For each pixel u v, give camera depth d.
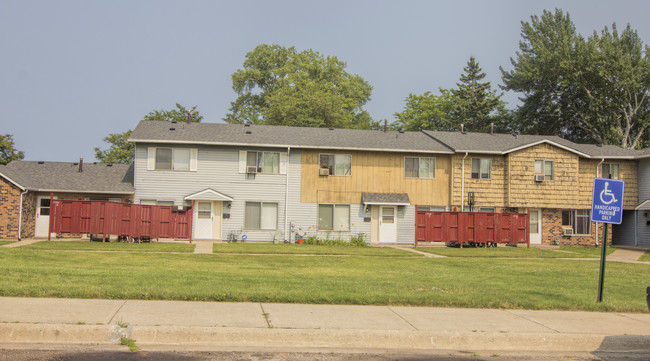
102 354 7.29
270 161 31.09
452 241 29.70
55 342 7.82
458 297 11.26
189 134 30.95
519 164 32.34
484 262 21.61
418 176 32.16
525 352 8.49
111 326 8.08
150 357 7.25
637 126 48.66
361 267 18.00
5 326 7.83
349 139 32.59
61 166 31.80
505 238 30.27
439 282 13.77
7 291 9.93
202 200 30.16
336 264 19.00
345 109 58.72
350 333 8.46
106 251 21.25
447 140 33.72
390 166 31.94
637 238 34.97
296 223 30.98
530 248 29.84
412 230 31.83
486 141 34.19
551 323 9.69
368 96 64.81
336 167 31.55
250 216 30.80
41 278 11.70
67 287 10.54
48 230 28.66
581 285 14.45
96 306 9.34
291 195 31.09
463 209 32.16
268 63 63.69
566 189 32.66
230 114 62.12
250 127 33.47
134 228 26.44
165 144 30.25
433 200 32.12
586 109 48.84
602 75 45.22
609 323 9.89
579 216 34.34
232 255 21.47
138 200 29.91
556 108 50.00
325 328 8.57
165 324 8.37
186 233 27.34
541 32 52.91
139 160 30.08
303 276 14.16
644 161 34.56
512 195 32.12
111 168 32.44
